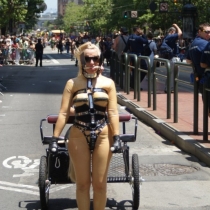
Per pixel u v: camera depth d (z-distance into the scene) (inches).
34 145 388.8
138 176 238.5
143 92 657.6
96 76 214.7
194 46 360.5
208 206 253.3
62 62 1733.5
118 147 206.2
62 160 241.1
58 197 268.5
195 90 371.2
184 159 341.7
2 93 735.1
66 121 217.8
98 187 212.1
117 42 751.1
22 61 1552.7
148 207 251.0
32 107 591.2
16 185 291.3
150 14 2046.0
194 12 1569.9
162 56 631.8
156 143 391.9
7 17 2038.6
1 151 370.9
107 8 3885.3
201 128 402.9
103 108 212.4
